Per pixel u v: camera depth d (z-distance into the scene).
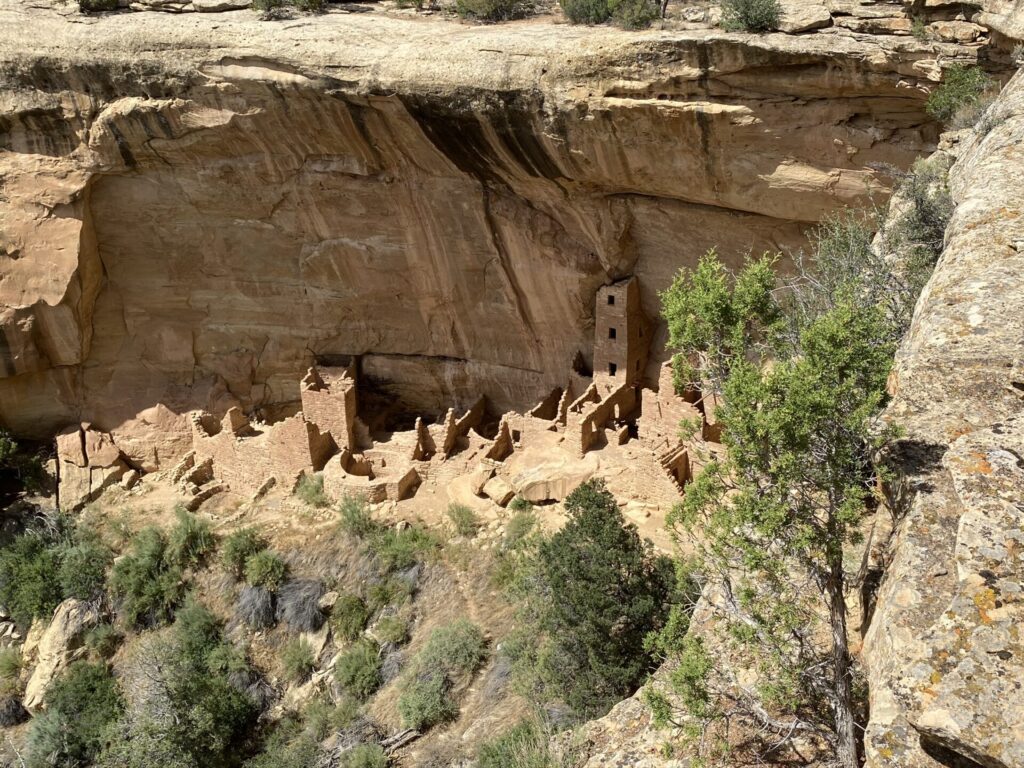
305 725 18.98
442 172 20.38
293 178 21.72
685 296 8.22
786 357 8.09
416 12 21.33
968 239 7.88
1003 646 4.29
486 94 17.20
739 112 15.44
